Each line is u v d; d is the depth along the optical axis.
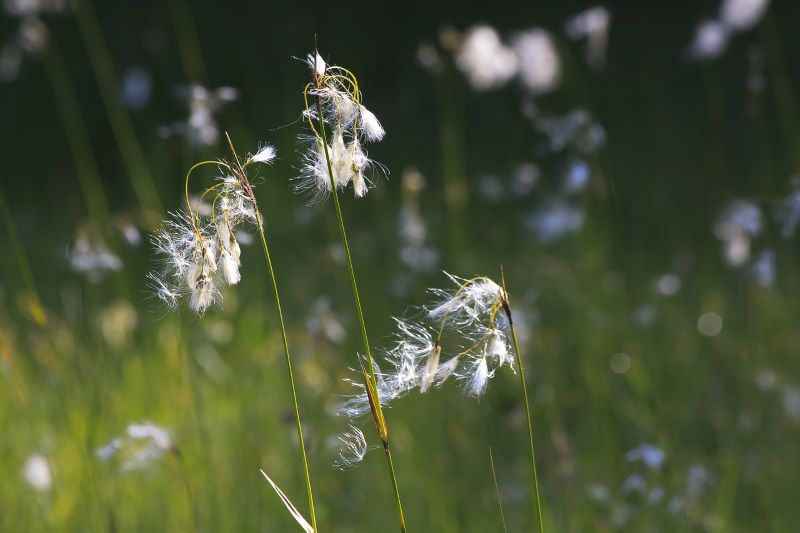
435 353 1.76
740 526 3.58
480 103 9.34
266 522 3.48
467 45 4.70
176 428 3.90
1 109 10.65
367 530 3.65
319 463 3.64
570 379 4.52
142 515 3.58
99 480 3.52
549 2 11.56
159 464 3.60
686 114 8.99
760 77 4.76
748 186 7.00
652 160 8.19
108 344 4.68
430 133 9.30
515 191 5.50
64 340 4.43
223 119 6.86
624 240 6.64
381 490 3.83
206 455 3.47
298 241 6.67
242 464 3.60
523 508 3.64
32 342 4.74
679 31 10.52
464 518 3.57
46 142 10.20
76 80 10.80
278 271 6.17
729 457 3.78
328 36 11.25
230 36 11.23
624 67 10.09
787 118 5.62
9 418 4.10
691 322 5.21
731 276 5.62
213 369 4.43
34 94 10.60
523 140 8.52
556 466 3.73
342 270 5.28
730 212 4.50
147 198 4.93
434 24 11.43
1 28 10.77
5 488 3.82
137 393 4.37
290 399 4.10
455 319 1.84
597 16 4.77
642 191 7.40
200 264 1.78
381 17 11.41
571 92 4.96
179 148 6.48
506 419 3.87
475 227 6.75
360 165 1.80
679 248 6.23
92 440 3.35
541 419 4.13
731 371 4.68
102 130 10.20
